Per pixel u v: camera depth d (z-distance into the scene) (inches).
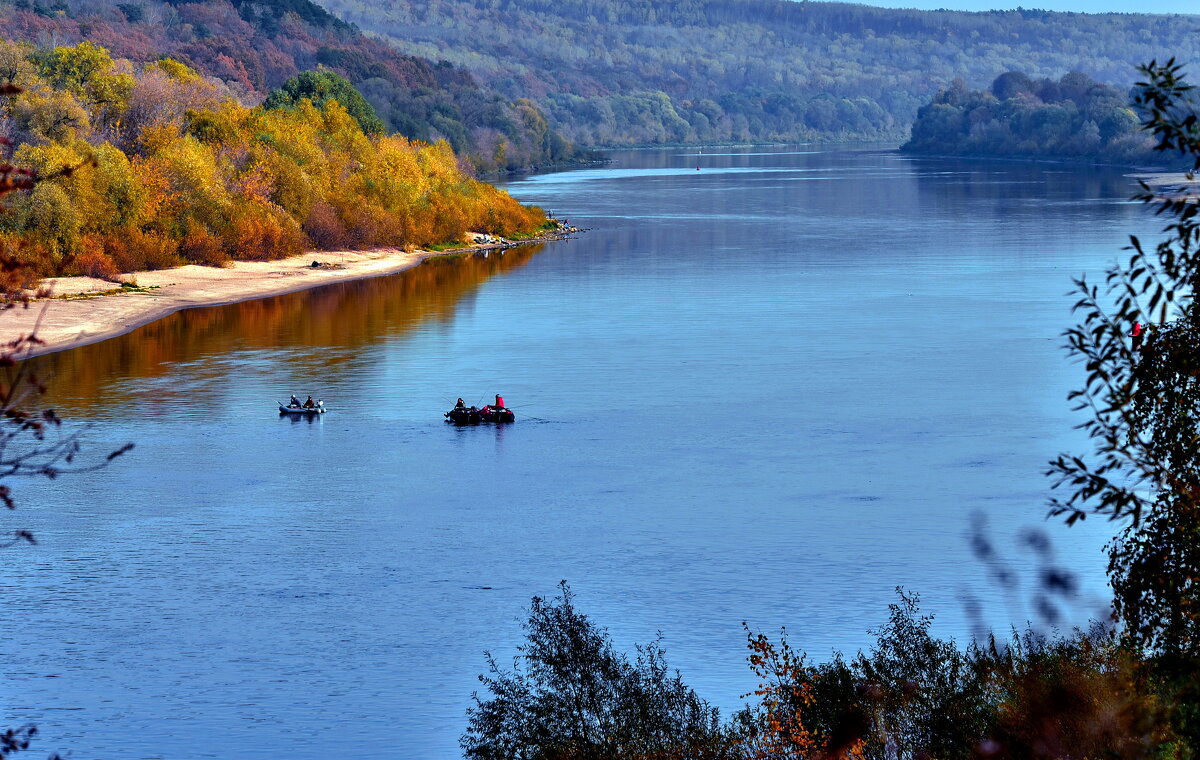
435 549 4662.9
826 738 2578.7
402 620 3959.2
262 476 5679.1
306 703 3366.1
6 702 3376.0
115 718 3265.3
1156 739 1788.9
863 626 3791.8
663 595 4126.5
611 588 4210.1
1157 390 1692.9
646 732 2650.1
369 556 4596.5
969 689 2532.0
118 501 5290.4
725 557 4488.2
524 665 3565.5
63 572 4424.2
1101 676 2069.4
